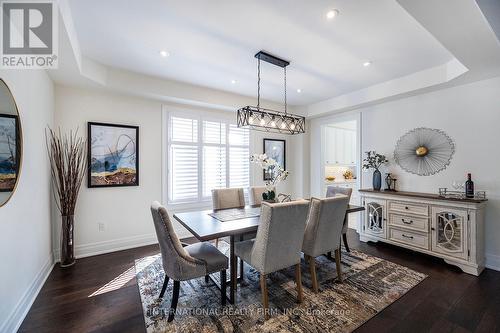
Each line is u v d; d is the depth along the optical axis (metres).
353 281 2.53
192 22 2.10
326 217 2.34
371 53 2.69
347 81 3.61
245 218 2.53
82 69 2.69
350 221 5.41
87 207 3.19
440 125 3.30
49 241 2.79
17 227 1.88
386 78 3.47
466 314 1.97
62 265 2.83
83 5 1.87
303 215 2.08
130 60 2.88
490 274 2.68
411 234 3.23
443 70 3.00
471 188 2.88
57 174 2.96
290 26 2.16
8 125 1.75
